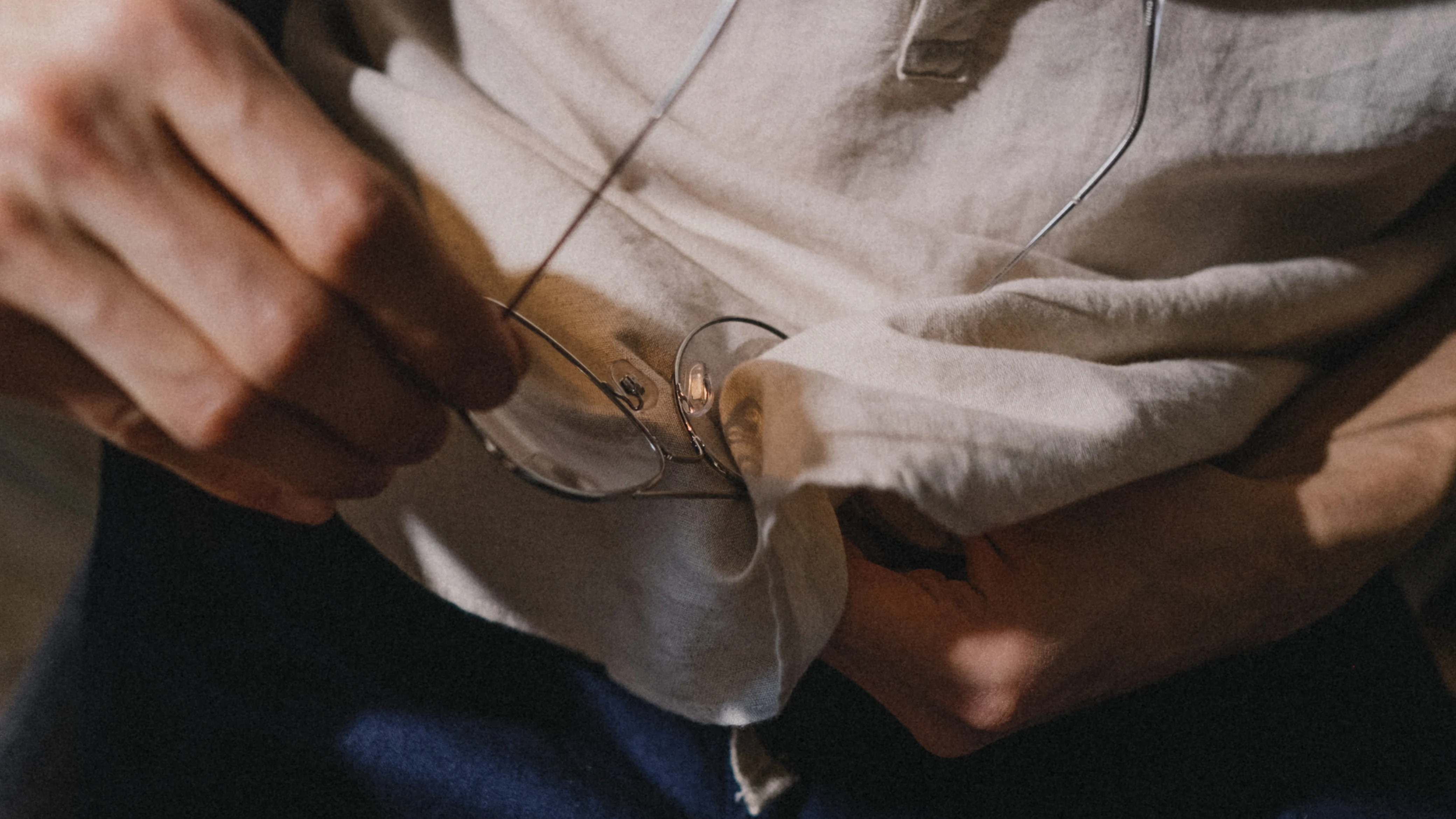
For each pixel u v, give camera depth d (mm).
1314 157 399
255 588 440
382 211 290
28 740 418
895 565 406
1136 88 381
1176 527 388
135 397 303
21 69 284
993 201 402
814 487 342
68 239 290
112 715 422
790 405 333
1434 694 459
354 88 414
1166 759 435
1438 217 470
